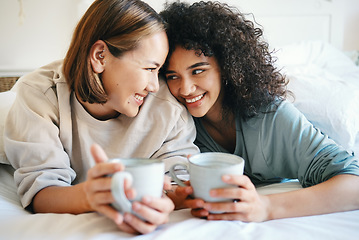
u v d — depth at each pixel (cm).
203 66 90
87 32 83
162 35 84
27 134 83
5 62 203
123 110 86
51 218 66
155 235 59
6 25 199
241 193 62
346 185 75
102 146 90
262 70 98
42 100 88
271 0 248
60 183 78
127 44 79
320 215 72
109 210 56
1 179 95
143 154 91
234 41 92
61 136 86
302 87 140
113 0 83
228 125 103
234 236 59
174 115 92
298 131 89
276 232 61
